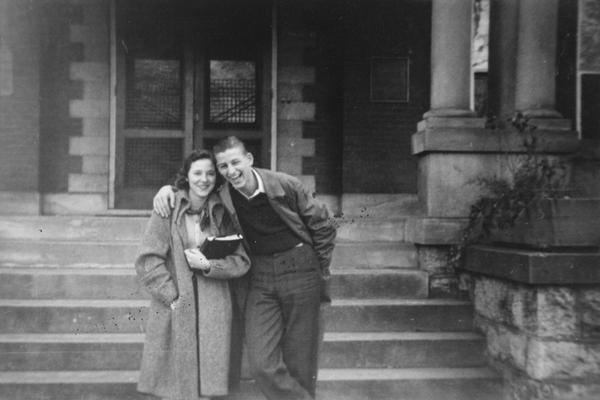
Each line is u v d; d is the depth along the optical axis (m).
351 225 5.83
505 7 5.72
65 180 6.59
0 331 4.31
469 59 5.17
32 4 6.22
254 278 3.39
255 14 6.80
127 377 3.88
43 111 6.46
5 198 6.23
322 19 6.78
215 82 6.88
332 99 6.82
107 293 4.65
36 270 4.80
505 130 5.00
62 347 4.05
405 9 6.72
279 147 6.79
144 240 3.31
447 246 4.89
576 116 6.74
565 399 3.70
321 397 3.94
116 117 6.69
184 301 3.24
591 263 3.72
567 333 3.74
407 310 4.55
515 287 3.97
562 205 3.84
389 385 3.98
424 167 5.12
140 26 6.75
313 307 3.37
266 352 3.28
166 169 6.81
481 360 4.33
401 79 6.70
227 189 3.35
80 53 6.59
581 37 6.73
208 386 3.23
